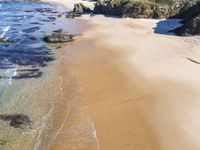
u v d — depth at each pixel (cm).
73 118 2653
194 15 5309
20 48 4456
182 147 2247
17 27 5650
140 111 2712
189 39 4672
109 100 2930
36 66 3775
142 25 5762
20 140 2370
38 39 4938
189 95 2923
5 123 2578
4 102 2900
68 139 2384
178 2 6381
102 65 3759
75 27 5759
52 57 4103
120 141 2348
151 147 2270
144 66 3622
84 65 3794
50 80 3381
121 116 2658
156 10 6347
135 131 2452
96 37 4994
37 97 3006
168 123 2522
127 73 3462
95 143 2331
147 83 3197
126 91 3073
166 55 3966
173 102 2817
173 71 3456
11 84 3269
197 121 2527
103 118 2644
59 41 4756
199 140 2309
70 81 3359
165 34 5044
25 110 2775
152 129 2464
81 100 2948
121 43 4572
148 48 4272
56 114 2716
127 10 6531
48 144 2331
